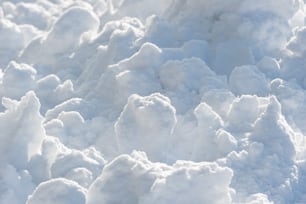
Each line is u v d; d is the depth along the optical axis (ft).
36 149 46.37
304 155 46.96
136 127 47.55
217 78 54.29
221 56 58.85
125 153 47.57
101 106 55.31
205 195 37.37
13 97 59.67
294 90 53.21
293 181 44.21
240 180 43.70
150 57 56.29
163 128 46.62
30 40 76.74
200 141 47.85
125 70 56.29
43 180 44.91
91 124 52.54
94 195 39.52
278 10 60.44
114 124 52.37
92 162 44.42
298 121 52.01
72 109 55.01
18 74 60.08
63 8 86.17
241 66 55.93
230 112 49.21
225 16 61.36
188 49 59.11
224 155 46.06
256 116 48.91
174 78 54.49
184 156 48.42
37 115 46.44
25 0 91.97
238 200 42.37
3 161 45.39
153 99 47.39
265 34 59.11
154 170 39.11
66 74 63.10
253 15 60.13
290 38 60.90
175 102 52.60
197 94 53.52
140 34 62.44
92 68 61.11
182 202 37.40
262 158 44.93
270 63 56.54
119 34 61.41
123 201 39.19
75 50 66.64
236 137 47.14
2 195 42.75
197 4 64.23
